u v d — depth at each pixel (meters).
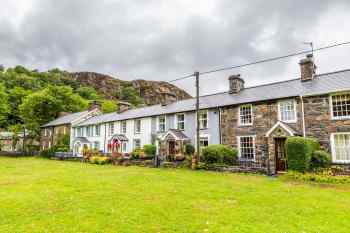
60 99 53.50
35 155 43.81
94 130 38.41
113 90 137.12
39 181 13.93
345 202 8.90
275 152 17.92
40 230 6.20
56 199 9.46
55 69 132.75
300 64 20.66
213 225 6.52
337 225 6.53
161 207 8.28
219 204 8.66
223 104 22.69
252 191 10.80
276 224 6.61
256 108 20.53
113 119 34.72
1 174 17.41
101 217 7.22
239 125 21.48
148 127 29.53
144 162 22.94
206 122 24.23
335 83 17.39
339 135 16.30
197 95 19.86
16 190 11.29
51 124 48.22
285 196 9.84
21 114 52.03
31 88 72.31
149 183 12.96
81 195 10.17
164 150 25.59
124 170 19.45
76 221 6.88
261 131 19.95
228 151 19.86
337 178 12.95
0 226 6.50
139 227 6.38
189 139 25.00
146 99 121.81
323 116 17.05
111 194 10.34
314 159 15.50
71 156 32.91
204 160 19.73
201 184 12.58
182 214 7.50
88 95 96.19
